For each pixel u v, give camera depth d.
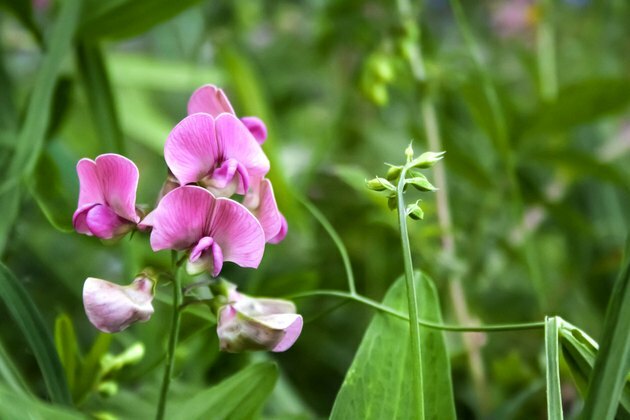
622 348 0.38
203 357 0.51
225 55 0.60
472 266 0.64
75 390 0.44
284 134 0.97
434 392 0.41
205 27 0.87
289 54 1.00
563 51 0.99
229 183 0.39
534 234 0.71
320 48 0.84
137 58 0.80
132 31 0.52
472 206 0.74
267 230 0.40
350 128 0.84
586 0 0.96
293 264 0.66
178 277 0.39
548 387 0.39
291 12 1.05
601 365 0.38
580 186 0.79
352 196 0.66
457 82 0.62
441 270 0.56
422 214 0.40
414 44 0.60
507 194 0.68
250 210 0.39
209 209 0.38
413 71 0.60
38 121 0.49
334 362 0.64
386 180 0.40
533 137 0.66
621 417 0.39
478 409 0.54
